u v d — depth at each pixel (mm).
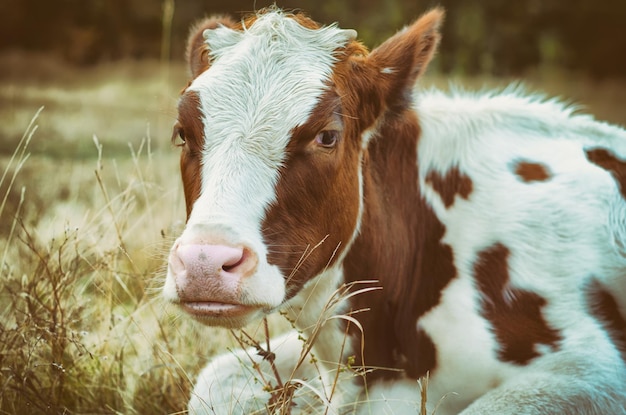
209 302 3559
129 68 19828
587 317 4426
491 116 4848
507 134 4820
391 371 4523
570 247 4523
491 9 22719
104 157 10805
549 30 22953
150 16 22438
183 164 4047
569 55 22734
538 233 4539
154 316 5477
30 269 5691
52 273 5074
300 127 3838
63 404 4812
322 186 3930
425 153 4672
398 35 4469
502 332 4383
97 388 4953
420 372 4469
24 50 21891
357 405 4438
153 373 5055
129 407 4809
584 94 18156
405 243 4578
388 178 4578
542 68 21703
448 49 21109
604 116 14508
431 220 4621
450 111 4812
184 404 4762
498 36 22172
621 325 4539
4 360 4770
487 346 4348
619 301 4555
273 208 3771
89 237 6102
